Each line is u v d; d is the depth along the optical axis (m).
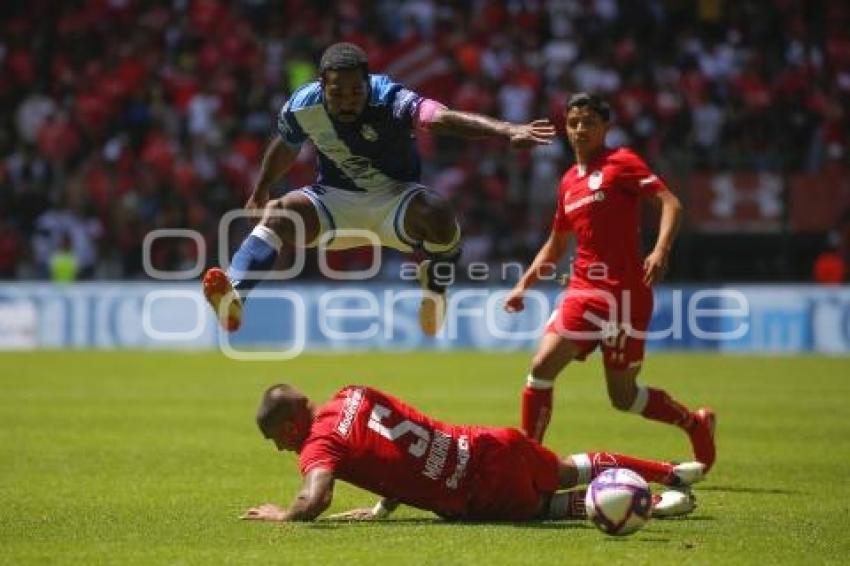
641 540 27.67
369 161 32.09
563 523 29.61
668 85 104.94
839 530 29.39
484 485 29.19
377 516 30.22
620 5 112.25
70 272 93.31
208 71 105.94
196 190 95.44
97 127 102.25
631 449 44.62
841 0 112.25
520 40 109.94
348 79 30.44
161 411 55.66
